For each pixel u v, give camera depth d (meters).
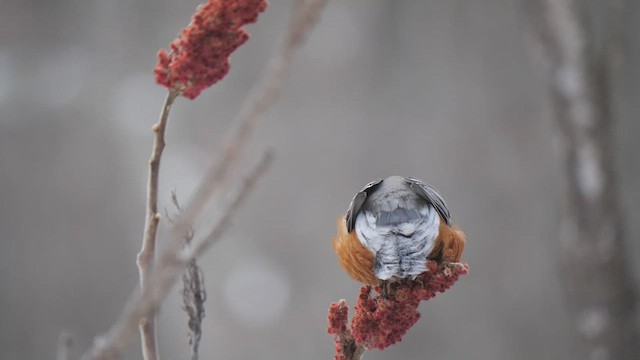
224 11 2.90
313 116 19.73
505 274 18.42
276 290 20.38
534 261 18.08
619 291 11.07
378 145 19.45
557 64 11.08
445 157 18.92
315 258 20.17
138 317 2.17
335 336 3.68
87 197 20.89
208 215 2.48
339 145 19.64
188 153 20.59
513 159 18.28
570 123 11.05
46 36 21.28
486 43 18.53
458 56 18.84
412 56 19.34
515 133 18.22
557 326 17.89
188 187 20.31
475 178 18.62
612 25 10.95
